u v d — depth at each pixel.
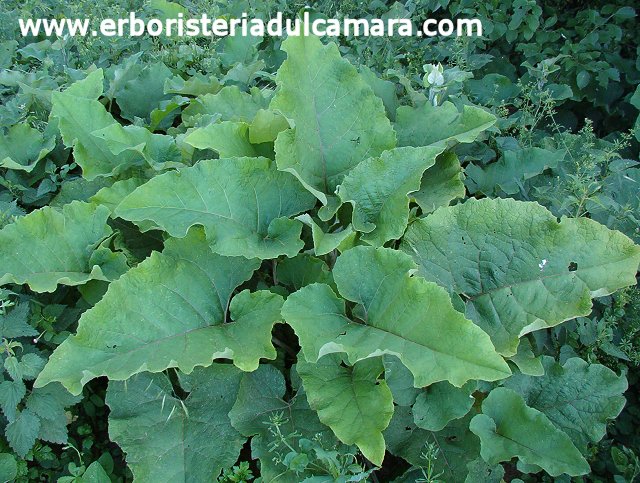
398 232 2.32
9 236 2.31
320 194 2.38
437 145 2.63
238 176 2.41
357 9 4.51
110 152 2.83
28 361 2.20
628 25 4.27
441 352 1.88
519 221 2.31
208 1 4.53
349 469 1.96
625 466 2.30
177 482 2.13
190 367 2.05
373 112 2.62
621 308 2.55
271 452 2.13
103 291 2.44
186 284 2.30
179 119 3.59
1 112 3.17
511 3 4.11
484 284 2.36
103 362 2.04
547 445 2.06
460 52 3.71
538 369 2.23
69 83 3.54
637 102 3.38
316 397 2.08
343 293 2.21
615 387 2.26
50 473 2.34
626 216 2.73
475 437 2.21
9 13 4.27
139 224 2.52
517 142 3.30
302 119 2.59
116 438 2.19
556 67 3.49
